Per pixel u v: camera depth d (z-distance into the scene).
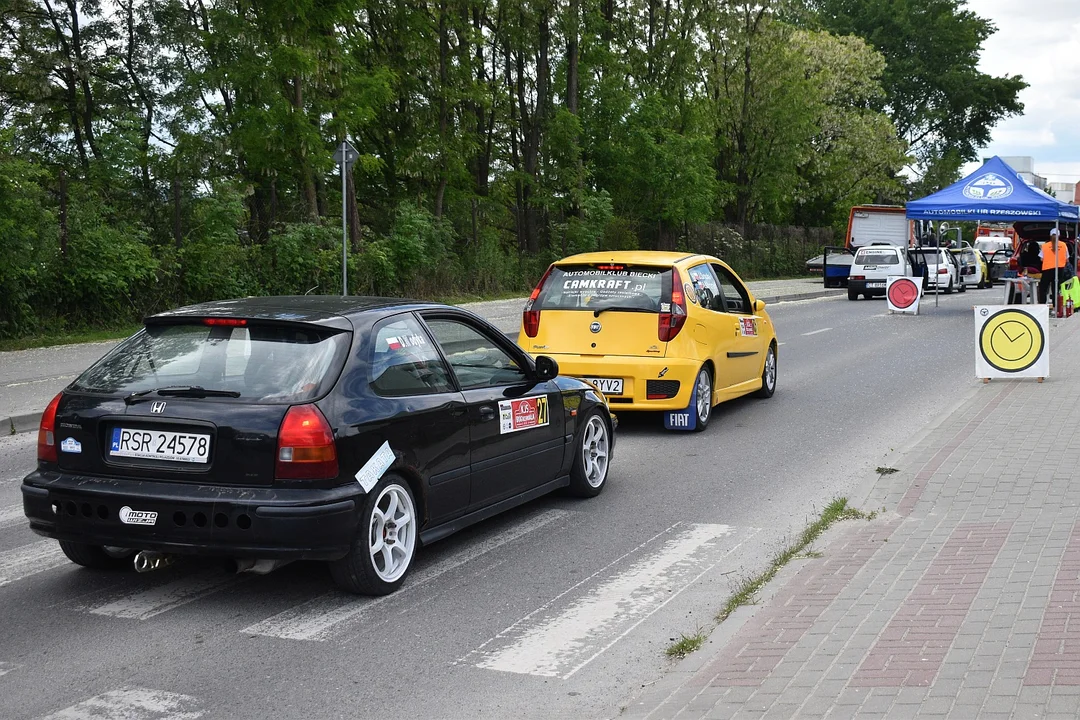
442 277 29.70
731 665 4.39
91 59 29.59
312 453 5.19
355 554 5.41
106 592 5.73
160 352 5.66
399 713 4.21
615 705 4.29
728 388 11.44
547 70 36.59
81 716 4.16
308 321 5.59
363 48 31.56
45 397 12.74
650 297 10.32
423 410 5.88
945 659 4.22
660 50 41.56
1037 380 12.83
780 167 49.38
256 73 25.23
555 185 37.22
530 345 10.55
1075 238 25.66
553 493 8.07
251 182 27.05
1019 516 6.57
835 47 56.38
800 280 49.47
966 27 74.06
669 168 39.66
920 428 10.58
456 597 5.67
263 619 5.30
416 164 31.34
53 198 20.98
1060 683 3.89
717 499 7.91
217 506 5.11
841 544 6.21
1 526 7.20
